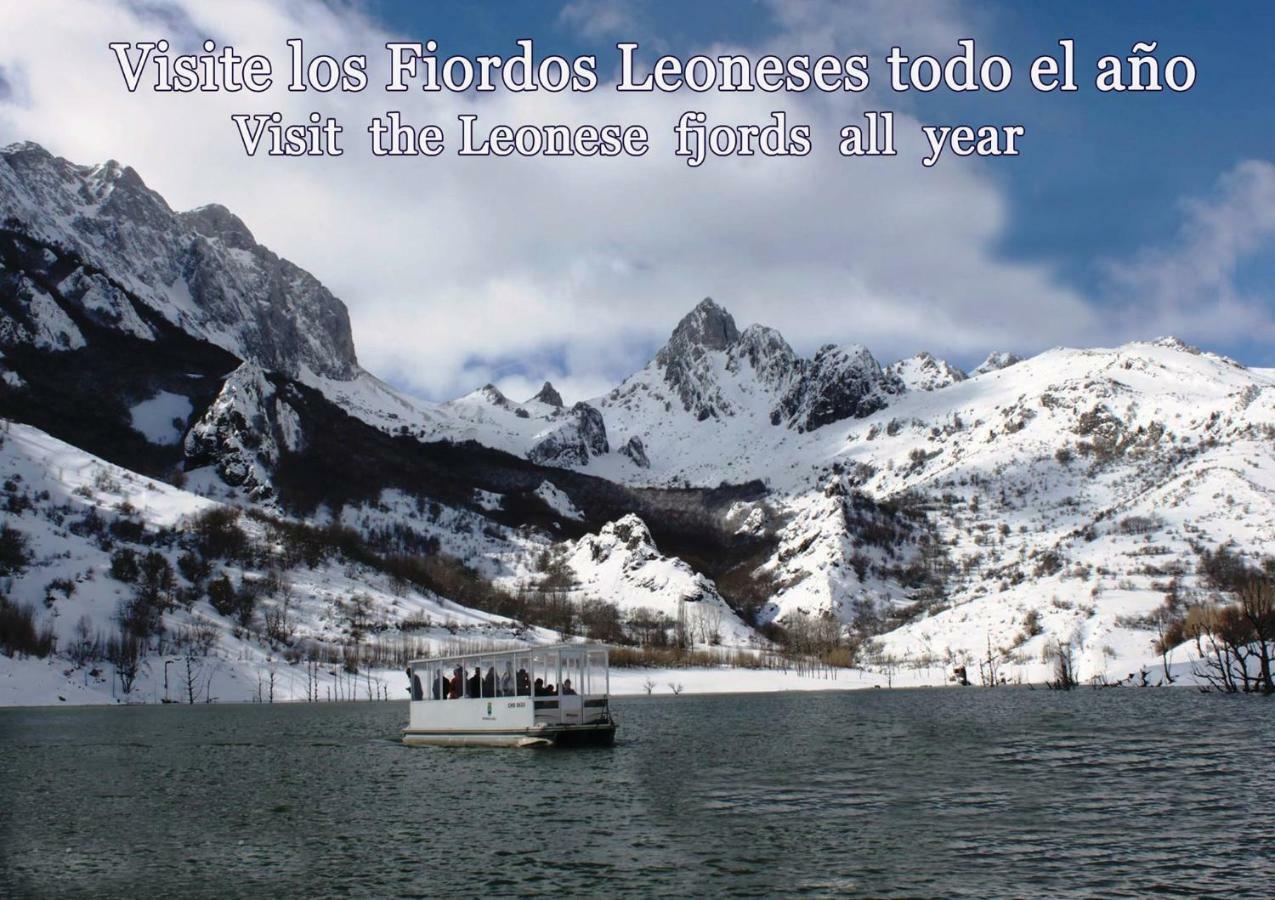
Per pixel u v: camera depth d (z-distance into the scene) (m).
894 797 77.44
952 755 102.56
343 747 120.19
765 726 145.88
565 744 111.38
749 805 74.69
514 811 73.06
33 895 53.12
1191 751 98.62
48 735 143.12
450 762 101.31
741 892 51.41
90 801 81.38
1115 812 69.44
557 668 112.88
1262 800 72.31
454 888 52.88
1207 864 55.09
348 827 68.44
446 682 117.81
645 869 56.03
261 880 55.22
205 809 76.38
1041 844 60.41
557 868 56.47
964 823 66.88
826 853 59.09
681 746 114.25
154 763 106.69
